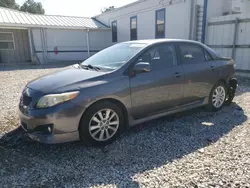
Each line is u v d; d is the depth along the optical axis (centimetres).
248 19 872
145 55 360
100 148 314
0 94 646
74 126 293
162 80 364
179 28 1188
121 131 343
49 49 1733
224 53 988
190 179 241
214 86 455
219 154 293
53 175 252
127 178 245
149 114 365
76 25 1808
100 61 386
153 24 1390
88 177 248
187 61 412
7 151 303
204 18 1049
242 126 387
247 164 268
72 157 290
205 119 426
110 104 318
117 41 1859
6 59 1628
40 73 1106
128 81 330
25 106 304
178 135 354
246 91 651
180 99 399
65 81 309
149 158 287
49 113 279
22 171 258
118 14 1773
